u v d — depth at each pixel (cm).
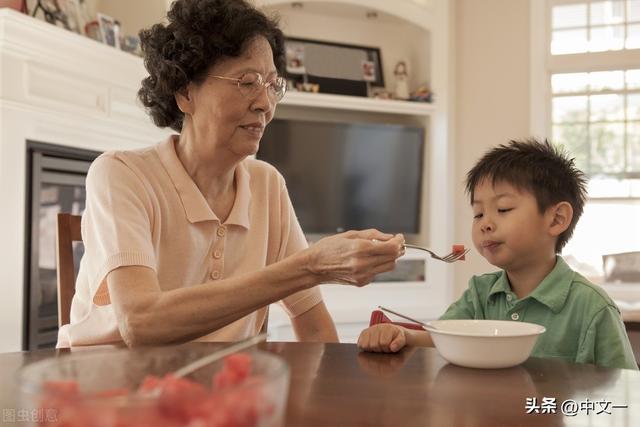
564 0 480
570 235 149
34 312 264
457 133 495
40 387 47
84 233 124
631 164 466
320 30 480
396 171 481
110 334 120
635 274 449
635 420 69
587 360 125
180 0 131
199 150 132
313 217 462
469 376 88
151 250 118
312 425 66
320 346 111
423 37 492
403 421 68
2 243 248
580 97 479
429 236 482
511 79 484
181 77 130
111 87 309
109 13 373
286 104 451
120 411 41
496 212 144
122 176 125
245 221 139
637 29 466
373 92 486
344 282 107
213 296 105
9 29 246
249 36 128
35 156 264
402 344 106
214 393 44
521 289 144
